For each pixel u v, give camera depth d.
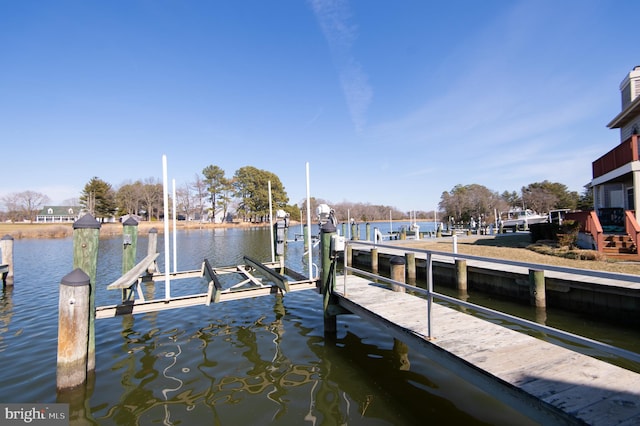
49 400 3.70
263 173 61.88
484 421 3.22
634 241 9.64
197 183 62.78
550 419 2.35
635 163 10.55
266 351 5.10
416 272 11.69
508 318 2.81
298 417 3.36
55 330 6.18
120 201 58.03
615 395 2.46
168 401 3.69
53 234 34.41
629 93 14.67
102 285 10.28
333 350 5.10
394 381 4.08
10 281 10.33
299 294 8.92
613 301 6.50
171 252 20.25
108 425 3.26
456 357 3.21
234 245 25.39
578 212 11.80
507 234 22.97
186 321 6.65
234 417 3.38
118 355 4.98
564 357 3.16
